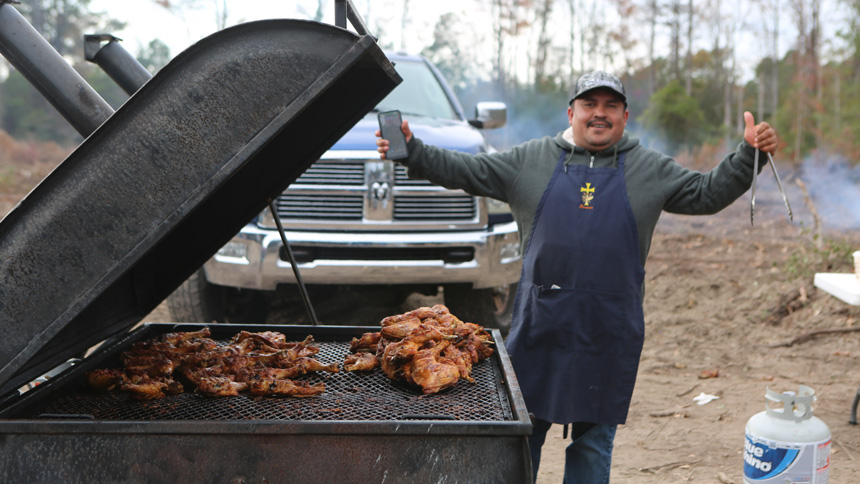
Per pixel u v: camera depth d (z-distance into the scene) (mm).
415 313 2742
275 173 2861
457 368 2379
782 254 9094
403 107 6137
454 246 5113
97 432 1838
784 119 26484
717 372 5242
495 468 1853
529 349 2871
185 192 1880
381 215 5082
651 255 9383
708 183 2830
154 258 3018
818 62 31719
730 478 3562
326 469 1859
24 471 1850
